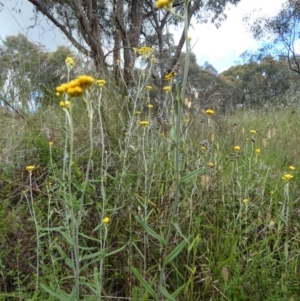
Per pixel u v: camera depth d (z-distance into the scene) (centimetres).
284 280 192
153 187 257
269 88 1461
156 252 217
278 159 356
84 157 296
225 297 183
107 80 411
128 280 201
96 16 658
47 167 276
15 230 228
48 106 401
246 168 303
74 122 340
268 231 231
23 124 345
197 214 242
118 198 225
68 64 234
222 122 429
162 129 324
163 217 228
